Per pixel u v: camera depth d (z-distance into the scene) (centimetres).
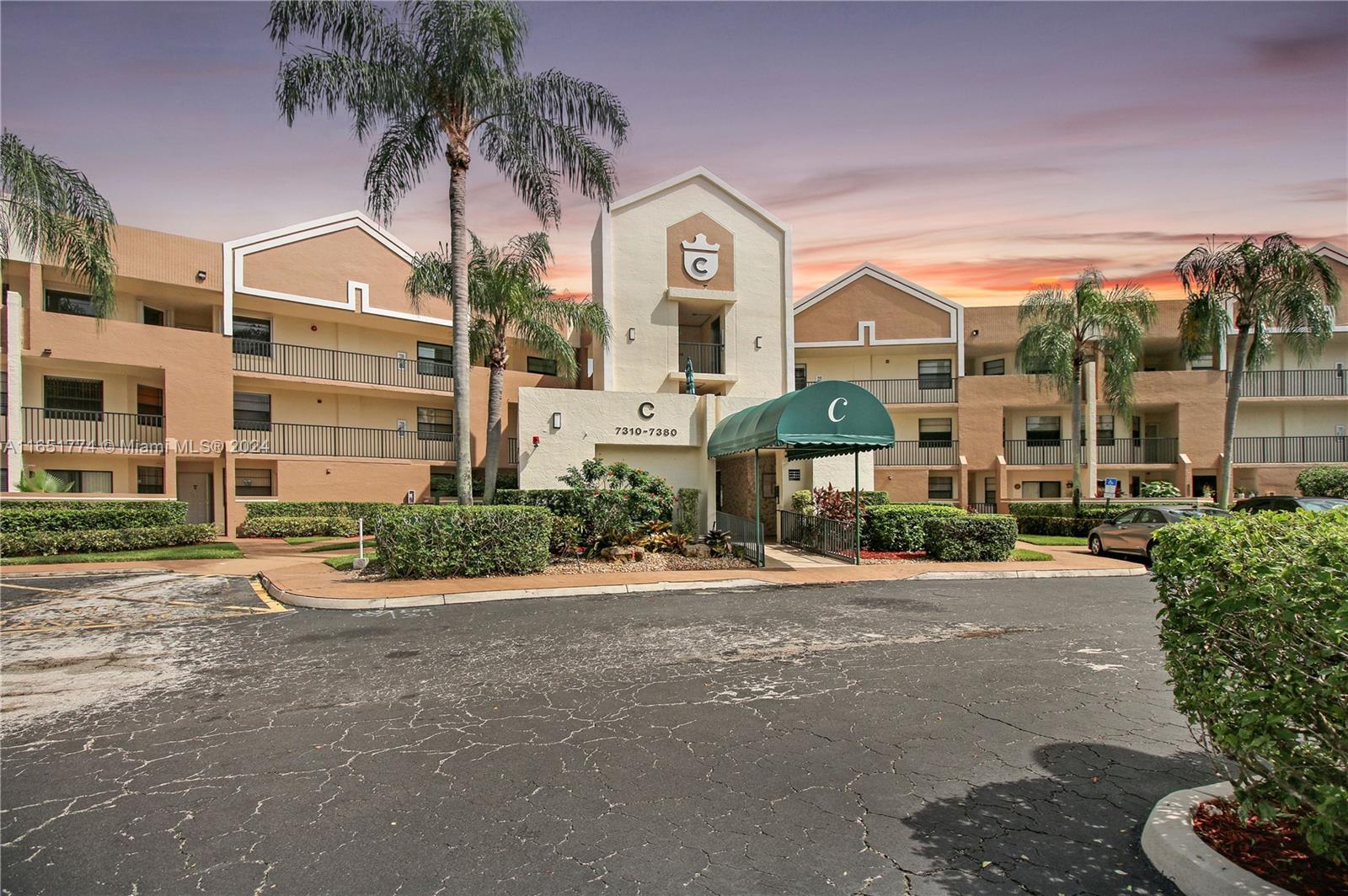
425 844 339
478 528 1225
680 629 834
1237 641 305
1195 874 288
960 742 470
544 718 519
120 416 2239
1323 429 2952
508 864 320
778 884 302
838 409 1377
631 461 1852
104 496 1973
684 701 559
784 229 2567
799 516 1758
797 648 736
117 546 1742
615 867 318
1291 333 2156
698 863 320
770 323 2531
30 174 1429
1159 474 3002
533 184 1625
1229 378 2902
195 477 2528
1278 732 277
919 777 413
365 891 299
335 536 2327
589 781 409
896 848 332
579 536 1438
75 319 2069
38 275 2072
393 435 2770
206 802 386
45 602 1055
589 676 632
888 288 3209
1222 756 388
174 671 659
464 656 708
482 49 1441
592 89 1627
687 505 1845
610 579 1191
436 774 421
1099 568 1385
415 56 1484
